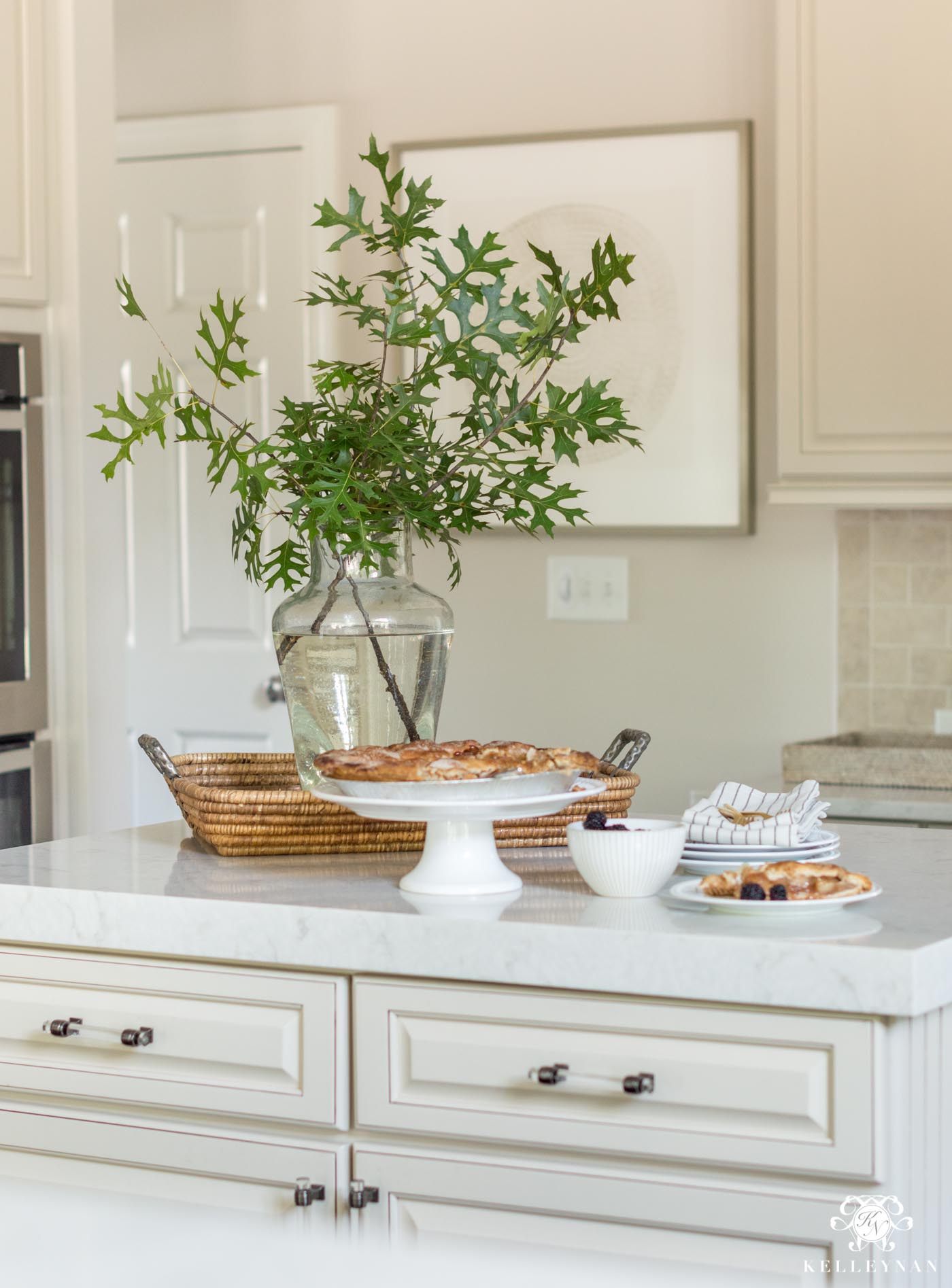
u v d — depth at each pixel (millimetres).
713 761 3439
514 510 1861
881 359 2973
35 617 2959
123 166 3881
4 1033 1659
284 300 3756
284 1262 765
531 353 1810
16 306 2938
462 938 1437
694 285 3385
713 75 3371
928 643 3301
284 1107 1526
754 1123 1349
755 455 3383
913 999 1277
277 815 1778
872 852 1827
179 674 3904
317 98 3688
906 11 2924
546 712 3543
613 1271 1402
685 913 1462
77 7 2965
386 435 1788
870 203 2965
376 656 1756
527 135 3482
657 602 3459
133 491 3926
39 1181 1643
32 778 2961
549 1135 1419
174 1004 1578
